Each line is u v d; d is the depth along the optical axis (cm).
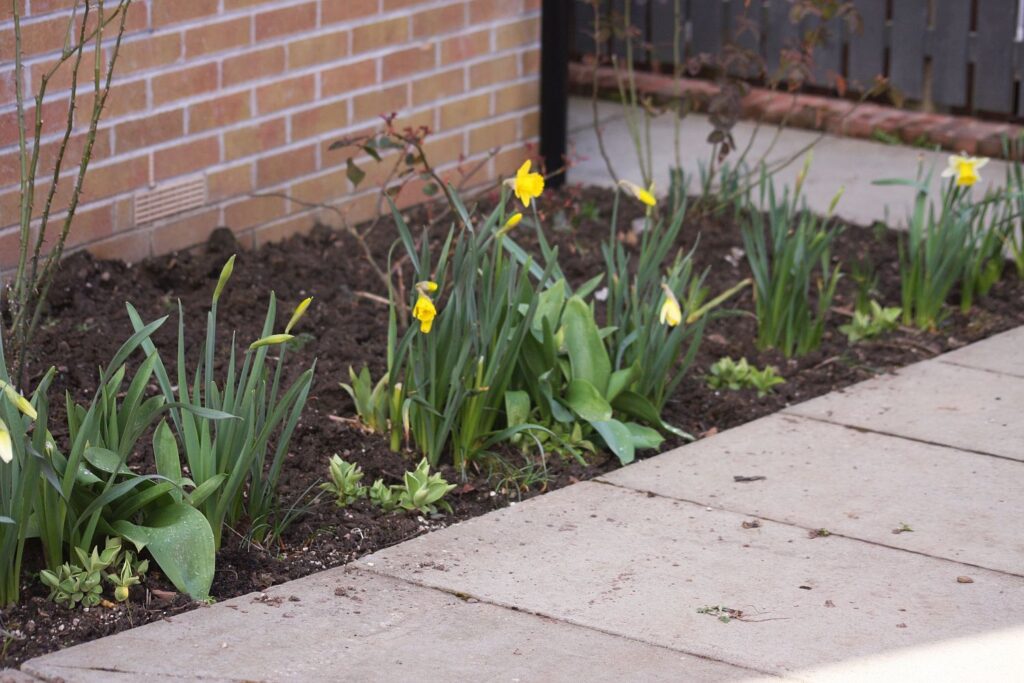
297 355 566
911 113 946
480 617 386
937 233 620
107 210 618
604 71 1026
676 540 431
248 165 674
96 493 404
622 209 768
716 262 695
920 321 626
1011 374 568
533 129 813
